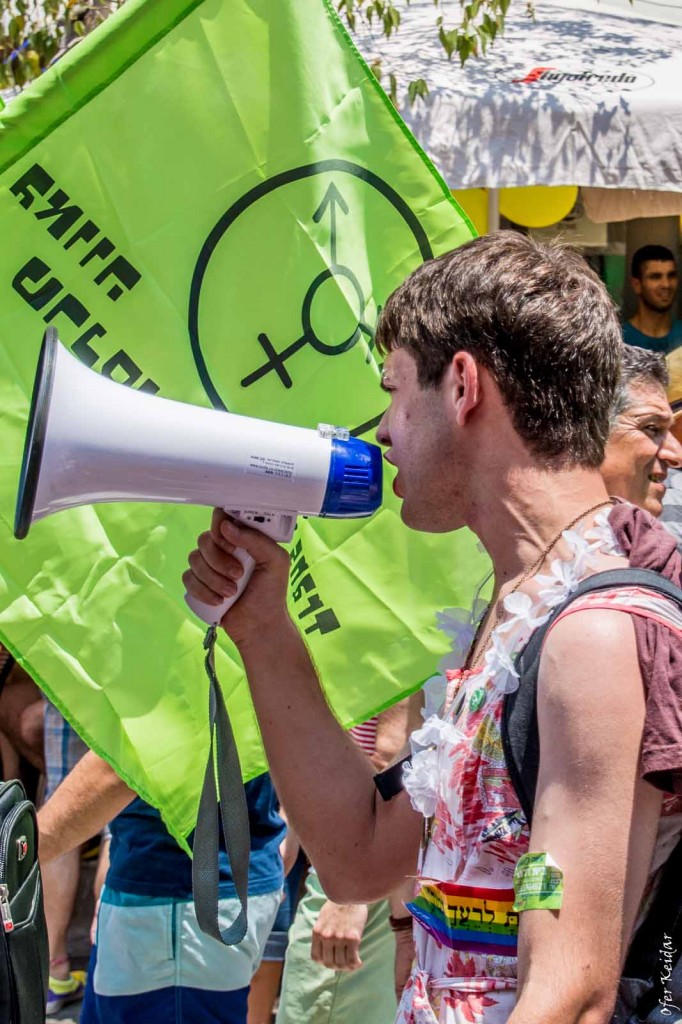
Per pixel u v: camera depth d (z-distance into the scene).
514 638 1.17
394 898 2.44
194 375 1.86
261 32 1.82
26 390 1.82
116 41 1.78
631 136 3.93
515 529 1.24
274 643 1.54
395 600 1.91
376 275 1.91
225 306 1.86
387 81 4.05
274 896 2.42
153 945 2.24
